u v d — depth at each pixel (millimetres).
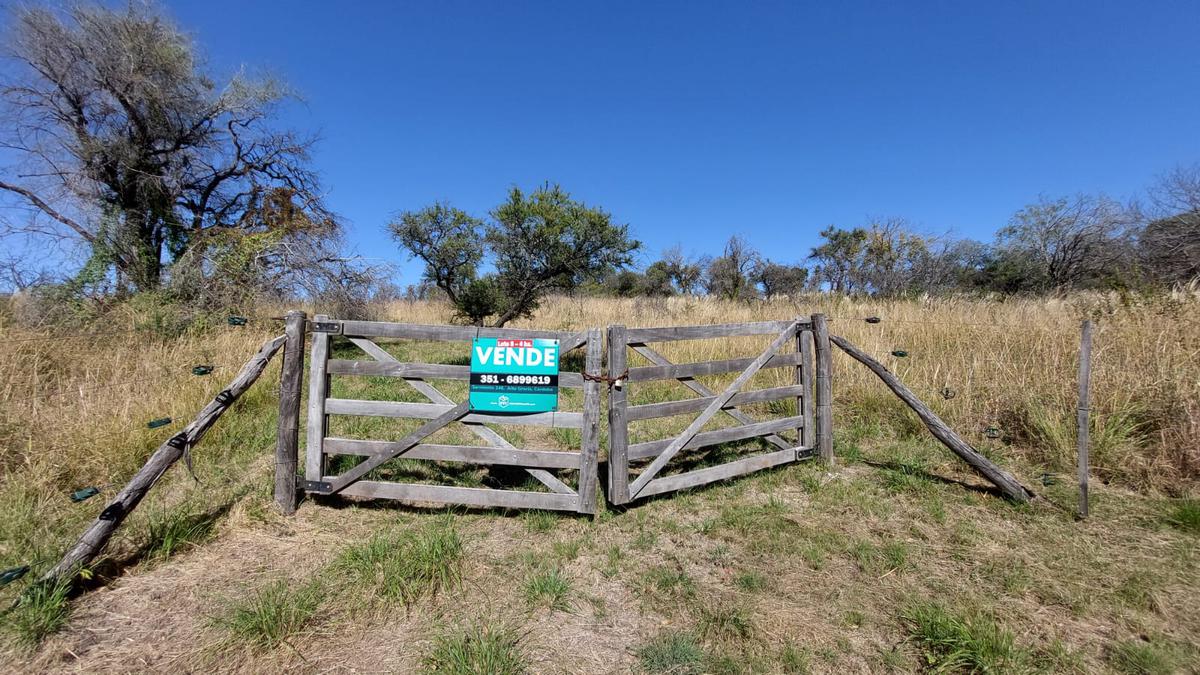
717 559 3242
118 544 3135
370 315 14039
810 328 4766
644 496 3934
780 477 4527
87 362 6316
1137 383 4766
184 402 5262
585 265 9625
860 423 5828
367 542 3303
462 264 11078
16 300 9234
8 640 2346
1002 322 7637
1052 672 2271
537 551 3314
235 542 3318
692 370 4137
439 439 5457
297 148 15703
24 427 4379
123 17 11891
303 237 13172
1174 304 5973
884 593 2869
